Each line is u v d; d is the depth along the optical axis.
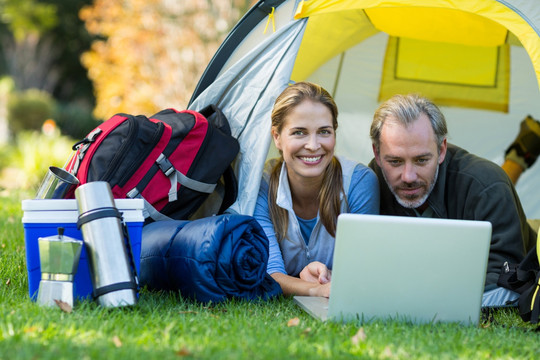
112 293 2.18
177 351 1.78
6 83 16.95
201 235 2.46
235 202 3.04
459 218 2.87
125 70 9.59
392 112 2.70
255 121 3.12
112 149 2.80
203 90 3.39
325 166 2.80
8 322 1.97
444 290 2.21
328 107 2.78
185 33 9.47
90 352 1.71
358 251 2.19
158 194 2.87
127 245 2.29
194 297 2.47
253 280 2.53
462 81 4.32
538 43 2.77
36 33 16.48
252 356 1.75
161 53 9.58
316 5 3.16
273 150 3.83
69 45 18.97
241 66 3.26
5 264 3.01
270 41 3.22
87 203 2.24
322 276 2.74
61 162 8.64
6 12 15.42
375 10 3.91
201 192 2.98
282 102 2.79
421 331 2.08
